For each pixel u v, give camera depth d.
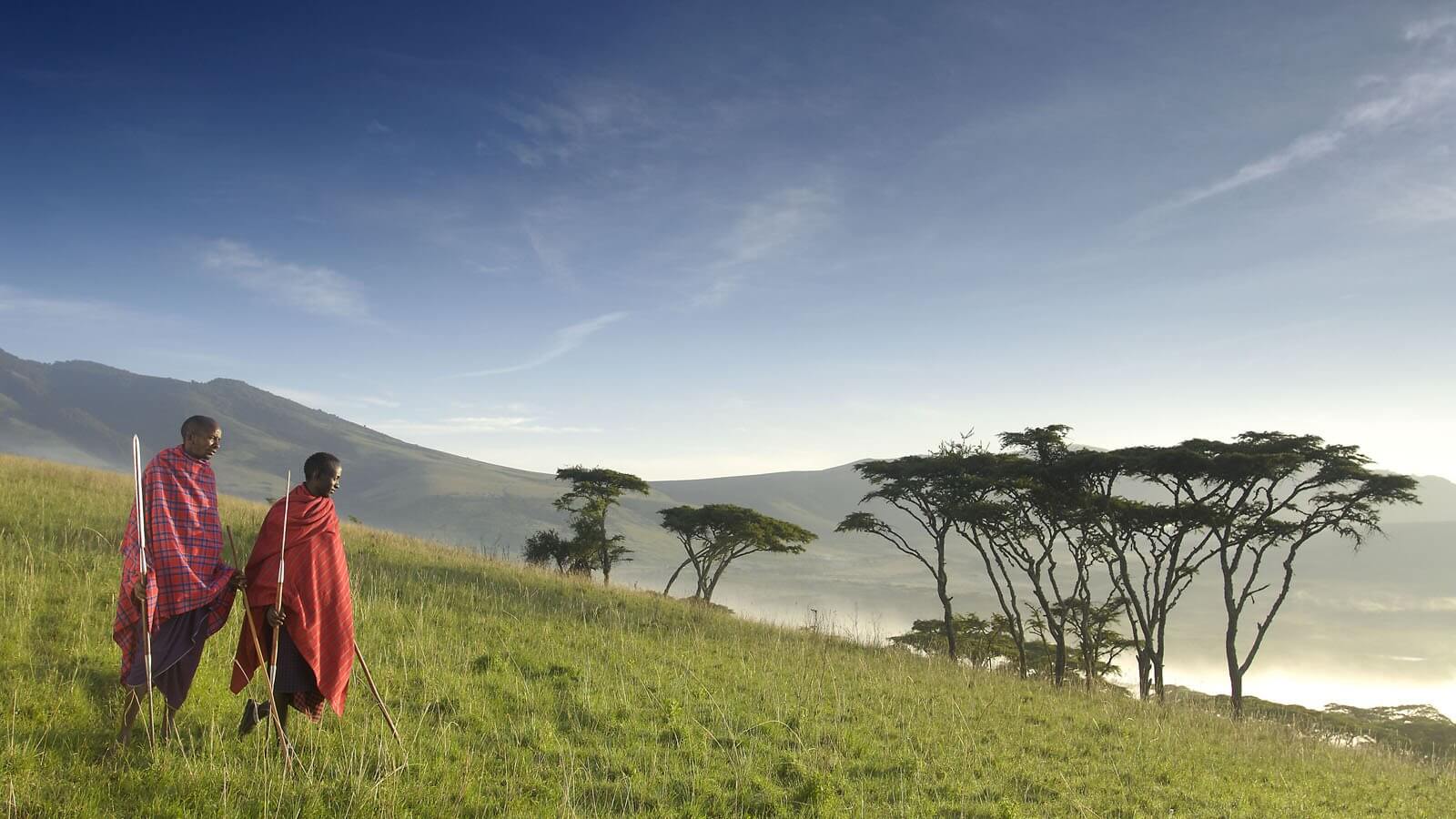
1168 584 35.22
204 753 6.34
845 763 9.70
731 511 47.31
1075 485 36.78
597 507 47.50
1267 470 33.09
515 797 6.92
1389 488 32.19
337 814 5.84
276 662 6.22
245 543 18.30
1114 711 17.44
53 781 5.48
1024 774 10.55
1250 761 14.19
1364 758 17.89
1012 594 38.28
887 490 39.53
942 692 15.65
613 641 14.73
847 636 24.91
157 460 6.16
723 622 22.31
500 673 10.76
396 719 8.22
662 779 8.11
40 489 20.47
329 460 6.60
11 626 8.66
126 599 6.12
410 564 20.28
